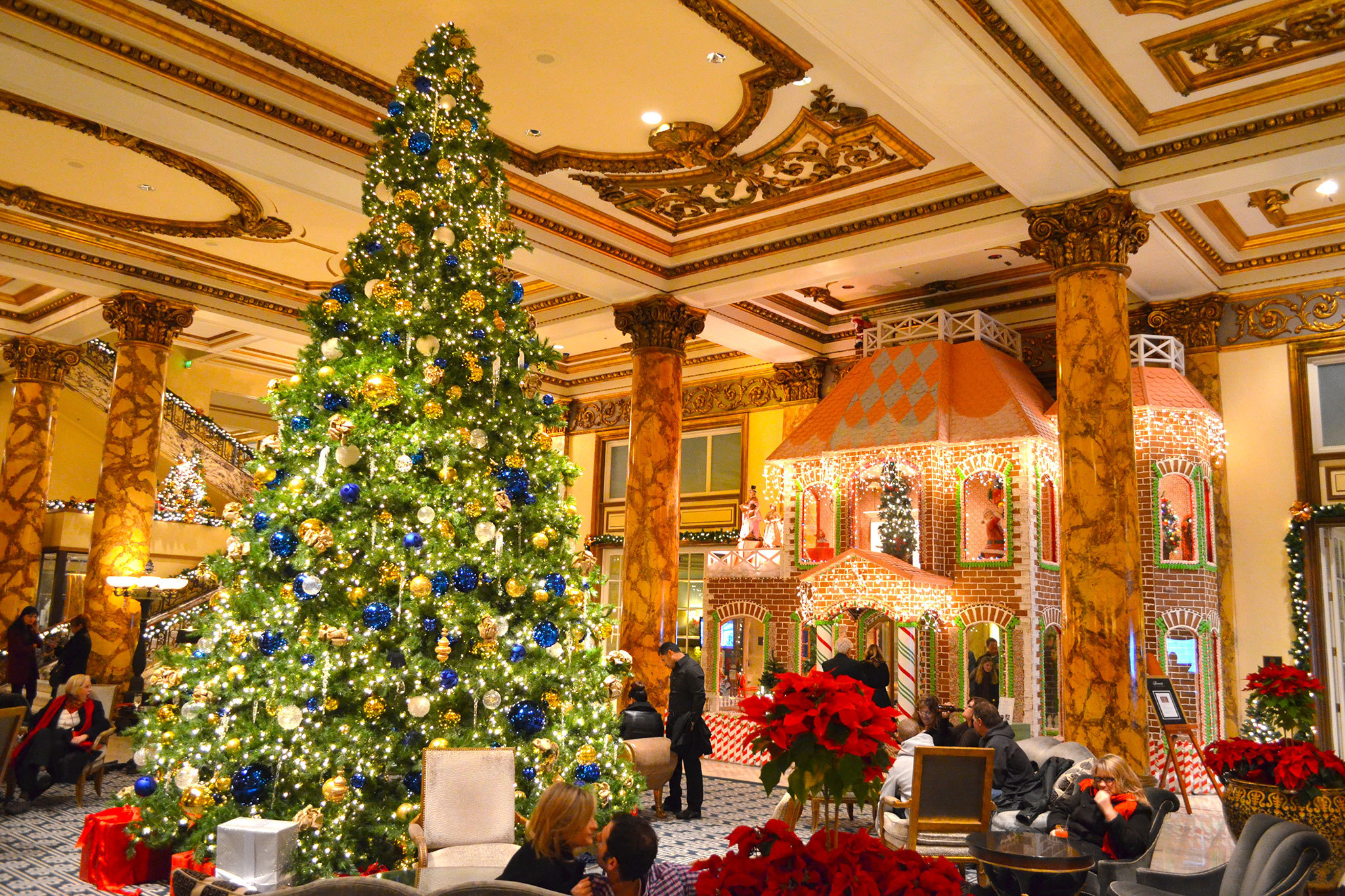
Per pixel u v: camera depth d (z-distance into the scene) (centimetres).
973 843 484
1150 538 1188
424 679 572
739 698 1482
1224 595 1195
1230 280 1240
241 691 541
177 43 799
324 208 1163
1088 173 895
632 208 1134
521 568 632
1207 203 1073
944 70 733
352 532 554
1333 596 1153
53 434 1870
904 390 1335
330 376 586
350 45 814
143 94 800
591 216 1149
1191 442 1195
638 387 1308
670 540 1285
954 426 1268
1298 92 830
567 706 632
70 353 1680
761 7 720
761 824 847
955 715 943
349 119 916
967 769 575
